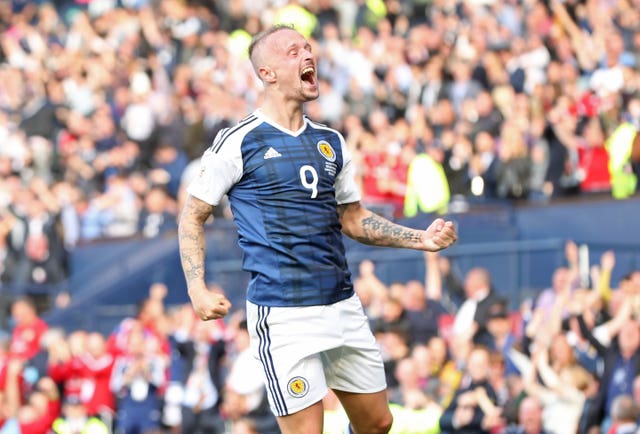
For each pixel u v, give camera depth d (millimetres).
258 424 24641
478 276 24500
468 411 22656
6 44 46500
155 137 37844
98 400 27203
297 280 11406
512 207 30328
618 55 31062
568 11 34406
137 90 41031
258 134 11500
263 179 11422
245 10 43656
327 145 11711
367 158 31906
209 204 11531
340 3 42656
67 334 32500
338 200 12062
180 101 39281
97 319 34094
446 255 29328
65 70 44312
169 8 44719
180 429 26359
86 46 45500
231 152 11430
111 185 36844
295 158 11477
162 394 26797
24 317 30125
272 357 11453
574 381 22047
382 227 12062
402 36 39969
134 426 26734
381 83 36719
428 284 27672
